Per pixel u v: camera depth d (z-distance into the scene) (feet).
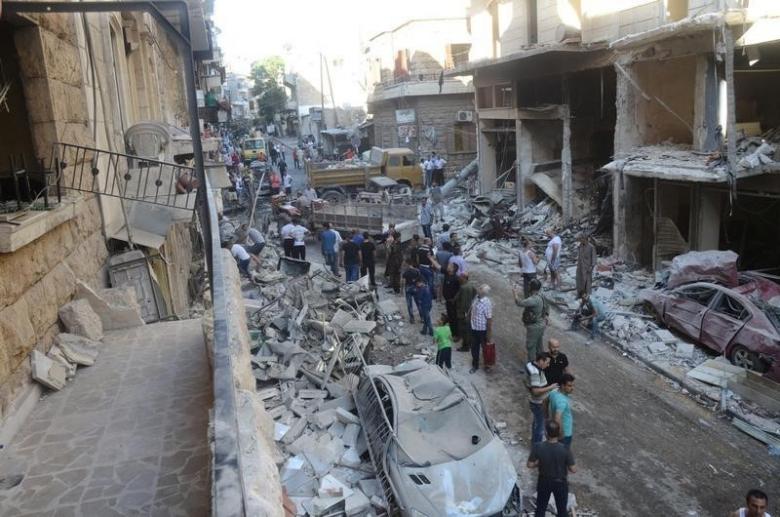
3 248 15.56
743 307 37.22
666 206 52.60
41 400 17.66
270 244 72.49
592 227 65.51
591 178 74.13
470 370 39.11
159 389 18.28
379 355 42.47
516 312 49.75
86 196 25.20
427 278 49.73
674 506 25.70
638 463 28.71
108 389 18.34
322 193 96.02
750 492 19.24
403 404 28.04
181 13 16.20
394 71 124.67
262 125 239.91
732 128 40.50
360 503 24.67
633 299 47.34
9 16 19.58
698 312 39.68
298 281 51.03
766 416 31.76
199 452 14.74
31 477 13.87
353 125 185.88
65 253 21.91
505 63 73.26
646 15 53.93
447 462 24.44
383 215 70.69
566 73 65.46
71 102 24.47
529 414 33.58
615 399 34.73
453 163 118.93
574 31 65.00
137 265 28.78
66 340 20.49
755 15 38.93
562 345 42.68
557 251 52.65
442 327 37.19
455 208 87.56
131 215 32.12
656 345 40.19
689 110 53.98
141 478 13.74
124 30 43.83
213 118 117.19
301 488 26.22
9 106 21.58
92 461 14.43
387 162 99.04
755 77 50.52
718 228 48.88
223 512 6.30
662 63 54.34
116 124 33.94
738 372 35.47
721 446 29.76
